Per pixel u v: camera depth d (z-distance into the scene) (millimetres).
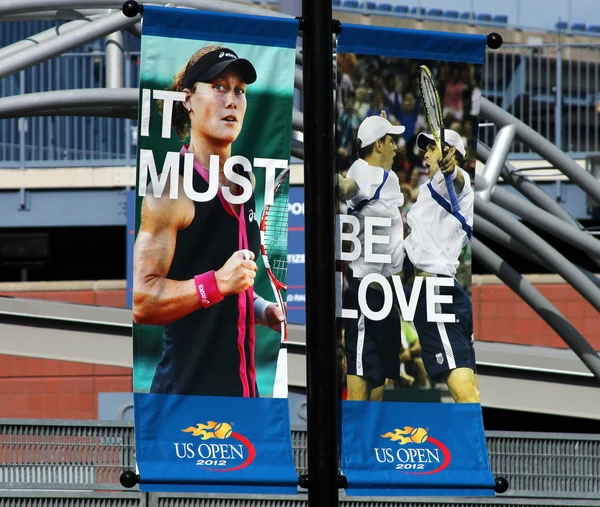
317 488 8984
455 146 10984
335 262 10039
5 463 11750
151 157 10133
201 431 9906
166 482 9703
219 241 10172
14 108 15750
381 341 10516
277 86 10422
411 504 12305
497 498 12492
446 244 10789
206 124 10258
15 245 32094
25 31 32406
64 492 11609
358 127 10781
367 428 10352
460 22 35438
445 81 11031
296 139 17891
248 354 10094
